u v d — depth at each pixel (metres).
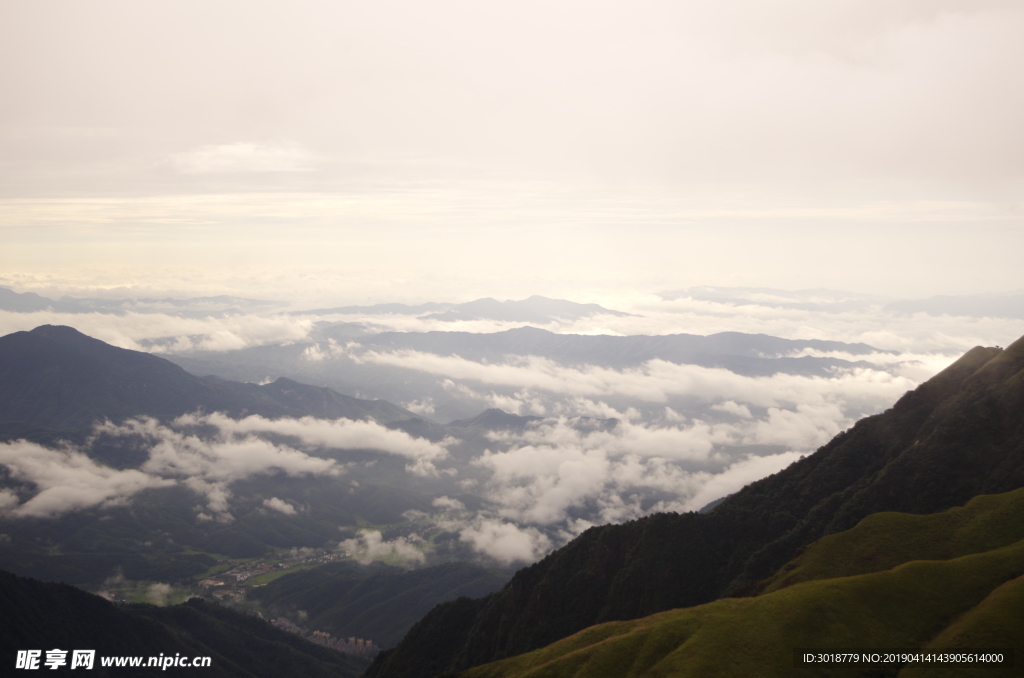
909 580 122.38
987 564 123.62
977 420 186.62
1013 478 165.12
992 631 103.38
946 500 171.88
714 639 118.31
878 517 158.75
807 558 157.25
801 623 116.19
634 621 145.00
